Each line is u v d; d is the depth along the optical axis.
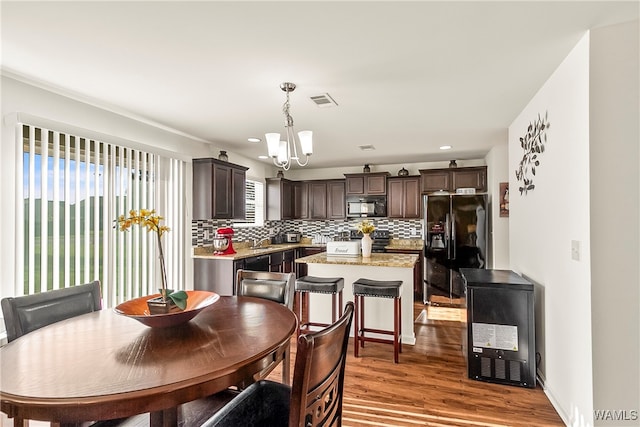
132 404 1.05
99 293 2.21
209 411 1.77
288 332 1.60
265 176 6.19
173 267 3.93
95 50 2.01
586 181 1.82
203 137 4.17
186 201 4.17
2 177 2.31
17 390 1.06
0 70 2.26
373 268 3.64
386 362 3.05
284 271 5.64
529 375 2.56
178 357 1.30
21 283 2.37
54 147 2.63
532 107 2.81
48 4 1.56
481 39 1.88
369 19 1.69
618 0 1.53
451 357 3.16
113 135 3.14
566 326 2.12
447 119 3.40
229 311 1.97
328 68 2.24
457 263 5.09
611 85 1.76
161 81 2.46
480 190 5.23
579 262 1.92
